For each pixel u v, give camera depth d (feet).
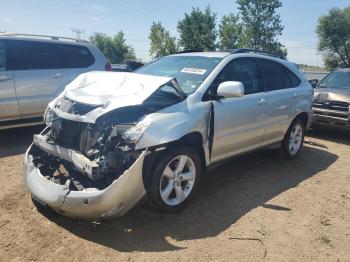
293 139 20.89
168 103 13.17
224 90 13.91
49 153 12.97
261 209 14.34
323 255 11.60
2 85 21.66
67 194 11.02
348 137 29.53
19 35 22.90
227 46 145.89
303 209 14.66
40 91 23.18
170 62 17.40
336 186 17.49
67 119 12.12
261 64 18.25
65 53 24.59
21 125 23.00
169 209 12.98
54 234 11.66
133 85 12.86
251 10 168.86
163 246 11.35
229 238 12.06
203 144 14.07
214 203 14.57
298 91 20.21
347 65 187.21
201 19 148.87
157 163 12.23
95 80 13.92
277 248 11.74
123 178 11.12
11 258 10.39
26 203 13.61
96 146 11.58
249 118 16.40
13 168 17.48
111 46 237.25
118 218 12.79
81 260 10.48
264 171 18.85
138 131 11.62
